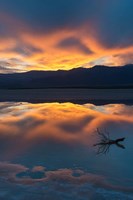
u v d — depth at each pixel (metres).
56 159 13.58
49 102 57.34
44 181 10.73
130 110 37.16
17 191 9.77
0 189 9.96
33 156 14.14
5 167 12.41
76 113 33.75
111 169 12.05
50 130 21.67
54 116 30.78
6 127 22.95
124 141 17.56
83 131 21.30
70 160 13.38
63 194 9.49
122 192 9.62
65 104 50.78
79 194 9.49
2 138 18.52
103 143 16.75
